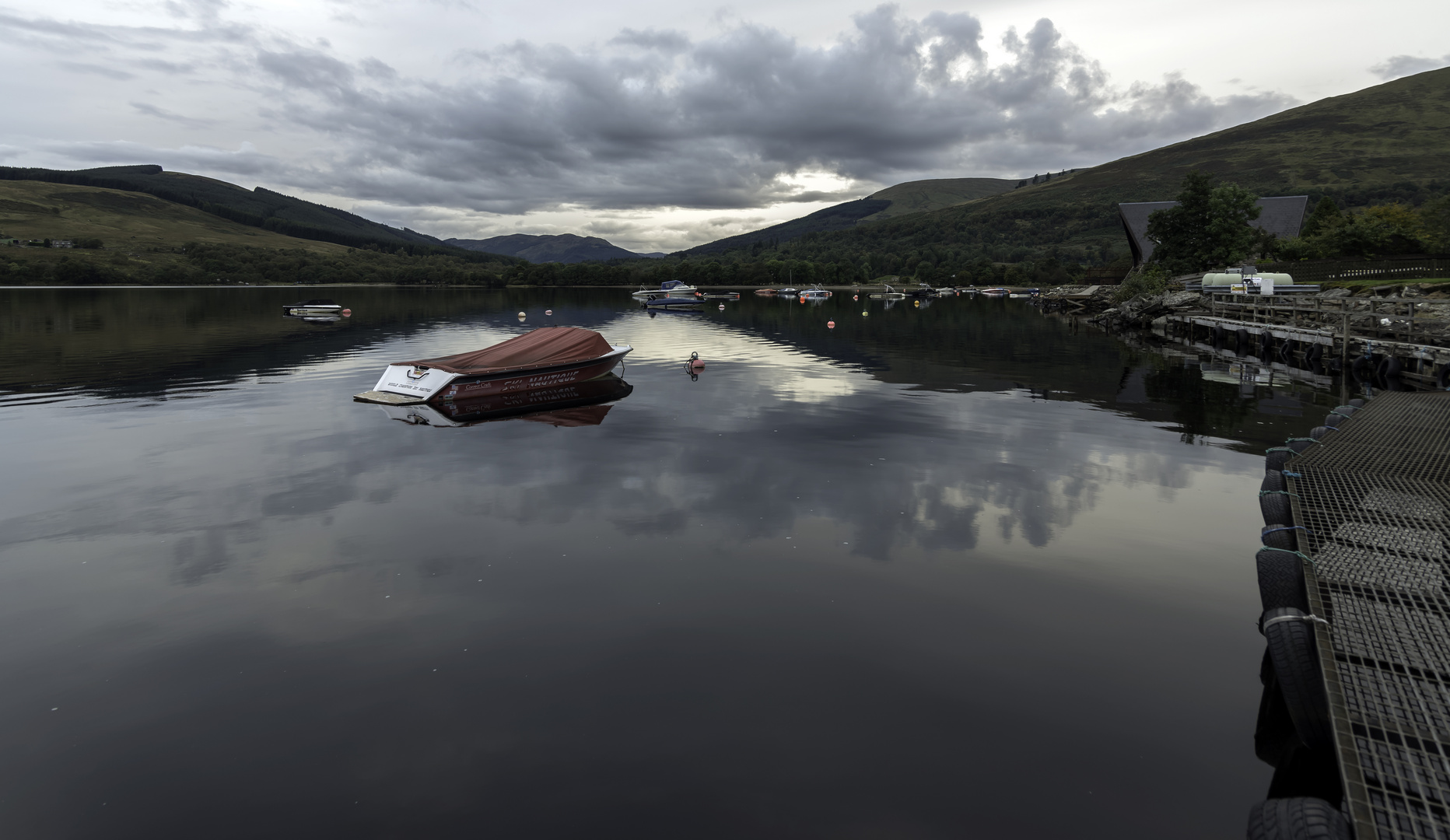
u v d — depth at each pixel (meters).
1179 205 76.06
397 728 5.82
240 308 68.81
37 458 14.43
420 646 7.11
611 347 26.17
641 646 7.09
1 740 5.68
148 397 21.83
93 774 5.31
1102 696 6.23
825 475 13.34
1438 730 4.76
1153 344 41.09
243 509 11.34
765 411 19.92
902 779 5.20
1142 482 12.88
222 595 8.25
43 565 9.09
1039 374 27.91
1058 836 4.66
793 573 8.84
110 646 7.11
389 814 4.88
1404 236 71.25
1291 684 5.77
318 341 39.88
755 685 6.38
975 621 7.58
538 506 11.47
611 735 5.71
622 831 4.70
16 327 45.94
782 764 5.36
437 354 33.88
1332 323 32.78
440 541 9.93
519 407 20.59
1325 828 4.13
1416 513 8.58
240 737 5.71
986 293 142.75
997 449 15.46
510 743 5.63
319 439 16.28
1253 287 45.09
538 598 8.16
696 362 28.48
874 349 37.56
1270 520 9.08
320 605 7.99
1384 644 5.80
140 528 10.45
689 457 14.78
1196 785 5.15
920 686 6.37
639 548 9.70
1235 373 28.09
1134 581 8.61
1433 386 23.91
